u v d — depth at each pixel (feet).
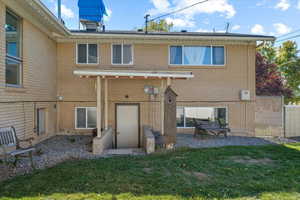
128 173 14.20
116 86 32.42
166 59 32.76
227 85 33.53
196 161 17.31
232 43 33.40
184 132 33.27
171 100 24.45
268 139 30.63
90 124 32.58
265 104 33.73
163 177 13.58
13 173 14.52
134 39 32.14
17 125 20.59
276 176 14.01
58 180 12.78
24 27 21.83
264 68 65.82
